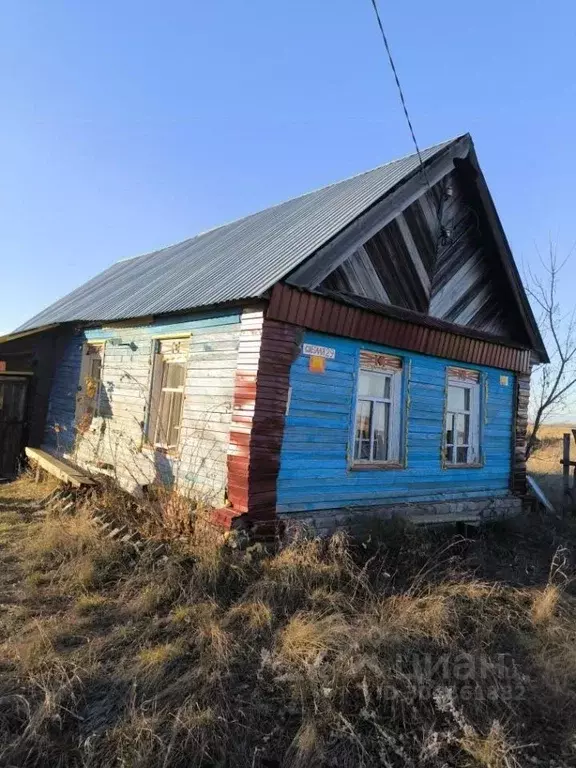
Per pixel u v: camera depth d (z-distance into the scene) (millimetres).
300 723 3656
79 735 3412
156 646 4457
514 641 4977
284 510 6984
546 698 4086
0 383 12234
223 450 7152
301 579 5492
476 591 5668
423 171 8398
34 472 11539
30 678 3848
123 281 13219
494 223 9562
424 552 6656
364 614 4910
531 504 11000
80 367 11617
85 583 5660
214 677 3908
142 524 7270
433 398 9188
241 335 7039
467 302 9766
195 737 3367
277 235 9016
